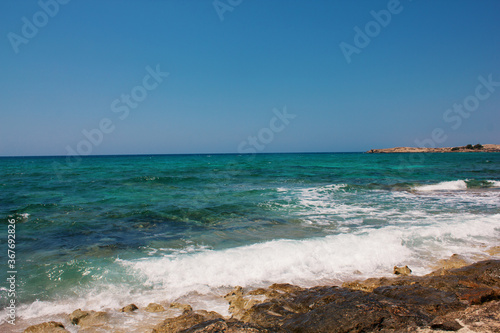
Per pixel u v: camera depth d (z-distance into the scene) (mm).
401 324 3961
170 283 6730
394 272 7273
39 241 9391
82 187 20656
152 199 16141
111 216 12430
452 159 65625
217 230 10695
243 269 7324
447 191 19297
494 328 3451
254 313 4918
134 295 6215
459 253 8438
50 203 14805
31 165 48750
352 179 26156
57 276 6906
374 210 13688
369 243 8836
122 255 8250
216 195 17375
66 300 5973
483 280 5770
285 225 11281
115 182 23250
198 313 5062
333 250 8352
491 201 15875
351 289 5656
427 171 34625
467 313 3854
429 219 11992
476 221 11195
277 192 18484
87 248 8789
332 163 53875
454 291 5367
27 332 4719
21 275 6949
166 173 31656
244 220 11977
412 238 9469
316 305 5051
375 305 4523
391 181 24578
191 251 8602
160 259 7750
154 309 5559
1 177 27219
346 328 4023
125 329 4922
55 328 4824
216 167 41844
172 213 12914
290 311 4988
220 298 6129
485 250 8633
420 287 5445
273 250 8156
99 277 6891
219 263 7488
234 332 3777
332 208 14055
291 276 7117
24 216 12258
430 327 3742
